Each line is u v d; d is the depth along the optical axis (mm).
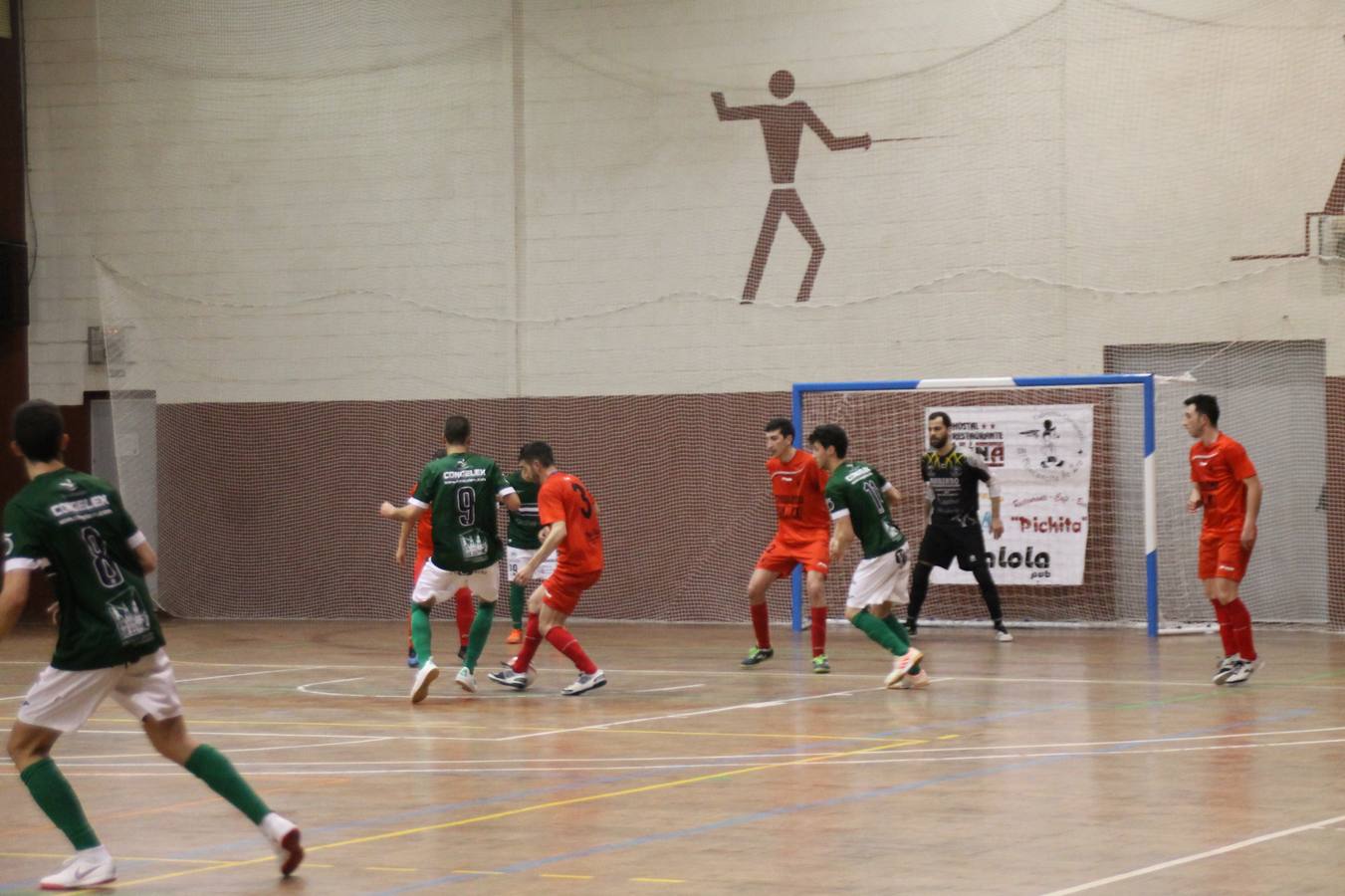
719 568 20859
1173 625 18812
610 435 21328
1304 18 18547
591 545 13594
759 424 20703
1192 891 6094
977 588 19641
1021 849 6965
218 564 22750
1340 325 18438
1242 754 9609
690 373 20984
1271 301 18750
